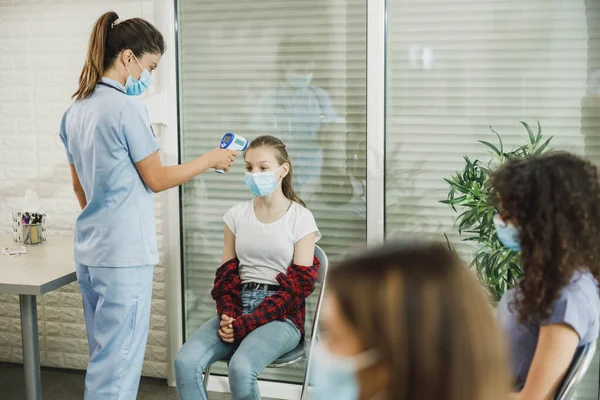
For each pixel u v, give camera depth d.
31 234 2.81
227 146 2.47
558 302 1.31
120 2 2.93
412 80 2.70
